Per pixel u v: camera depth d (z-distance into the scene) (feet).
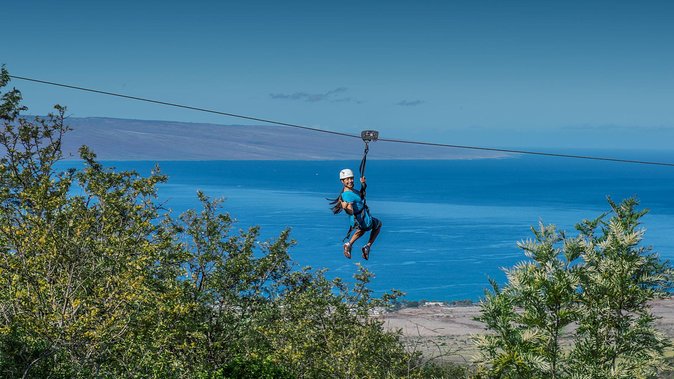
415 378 85.61
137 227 57.77
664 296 41.81
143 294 52.37
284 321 85.61
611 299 41.29
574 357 42.04
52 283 54.44
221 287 78.79
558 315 39.29
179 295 61.62
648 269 42.98
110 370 52.34
